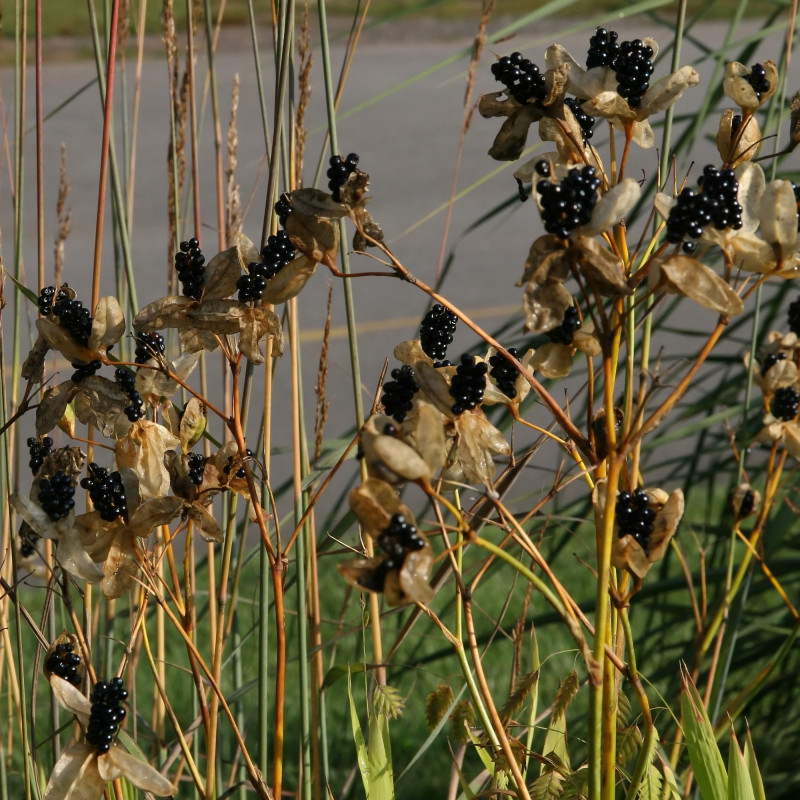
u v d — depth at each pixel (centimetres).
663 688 181
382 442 103
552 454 305
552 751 119
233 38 737
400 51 930
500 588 242
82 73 721
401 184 641
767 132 146
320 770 125
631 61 109
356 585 103
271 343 114
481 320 461
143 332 112
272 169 124
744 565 133
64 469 112
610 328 106
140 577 114
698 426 151
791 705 167
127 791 120
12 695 138
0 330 127
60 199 139
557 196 104
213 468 114
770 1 159
